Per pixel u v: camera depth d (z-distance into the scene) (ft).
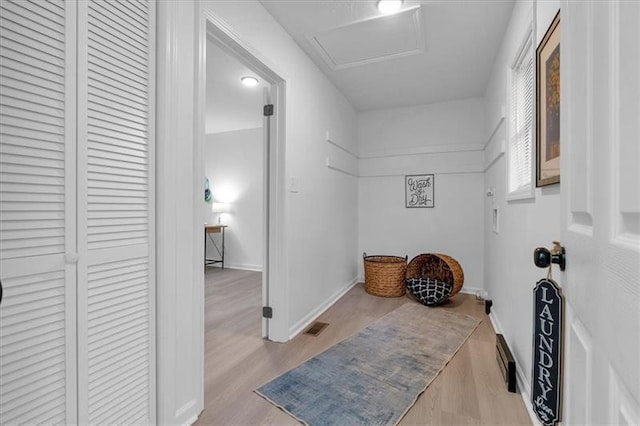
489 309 9.39
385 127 13.42
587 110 1.96
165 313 4.26
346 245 12.35
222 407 5.02
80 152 3.32
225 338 7.77
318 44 8.20
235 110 13.79
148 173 4.09
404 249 13.17
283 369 6.20
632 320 1.36
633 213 1.38
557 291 2.78
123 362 3.81
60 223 3.18
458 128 12.27
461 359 6.66
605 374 1.67
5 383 2.81
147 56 4.07
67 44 3.21
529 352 5.20
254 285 13.48
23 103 2.89
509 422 4.72
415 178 12.97
